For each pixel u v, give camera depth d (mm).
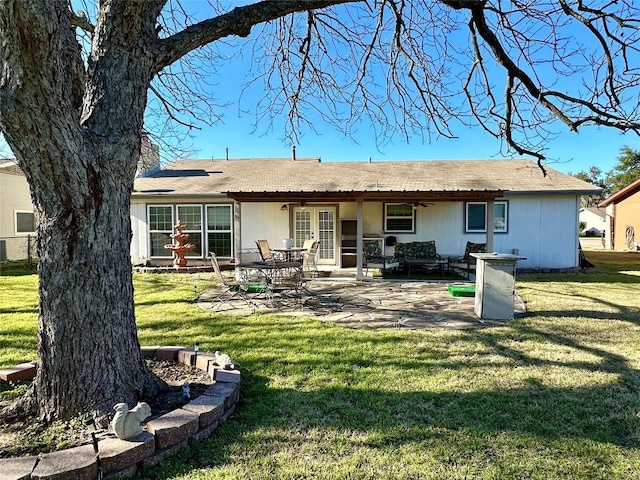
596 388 3488
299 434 2732
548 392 3406
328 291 8992
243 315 6508
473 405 3162
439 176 13617
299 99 5949
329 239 13211
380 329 5559
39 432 2545
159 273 12547
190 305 7410
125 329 2965
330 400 3273
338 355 4418
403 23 4938
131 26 2752
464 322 5961
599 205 23062
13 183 16047
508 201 12414
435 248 12453
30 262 13828
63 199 2541
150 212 13383
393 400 3262
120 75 2814
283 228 13258
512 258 5988
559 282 10062
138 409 2438
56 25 2146
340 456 2471
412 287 9570
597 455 2475
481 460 2424
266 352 4535
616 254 18047
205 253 13375
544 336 5145
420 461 2414
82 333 2727
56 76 2211
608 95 4355
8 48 2062
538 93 4512
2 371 3424
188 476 2262
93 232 2719
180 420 2564
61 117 2309
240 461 2418
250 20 3320
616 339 4996
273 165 16000
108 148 2713
